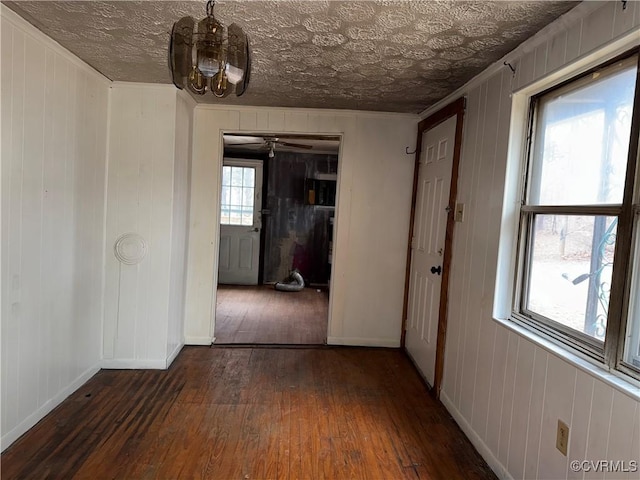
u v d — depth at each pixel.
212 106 3.40
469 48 1.96
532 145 1.93
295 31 1.87
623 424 1.23
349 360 3.33
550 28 1.67
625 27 1.30
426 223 3.16
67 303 2.41
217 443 2.09
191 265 3.50
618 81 1.41
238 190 6.18
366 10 1.64
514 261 2.00
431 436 2.26
